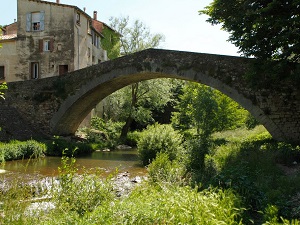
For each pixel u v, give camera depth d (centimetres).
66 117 1861
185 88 2602
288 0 1022
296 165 861
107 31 2939
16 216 400
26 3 2325
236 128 2241
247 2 1139
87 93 1762
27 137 1684
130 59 1627
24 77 2311
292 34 1000
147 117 2470
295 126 1232
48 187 666
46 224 386
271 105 1267
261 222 457
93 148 1836
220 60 1377
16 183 492
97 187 498
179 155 1106
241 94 1319
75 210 457
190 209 387
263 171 728
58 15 2261
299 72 985
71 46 2231
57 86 1814
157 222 352
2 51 2370
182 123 2570
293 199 512
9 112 1816
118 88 1967
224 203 456
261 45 1119
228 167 769
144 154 1221
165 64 1516
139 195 517
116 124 2522
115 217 358
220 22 1331
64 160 545
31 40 2312
